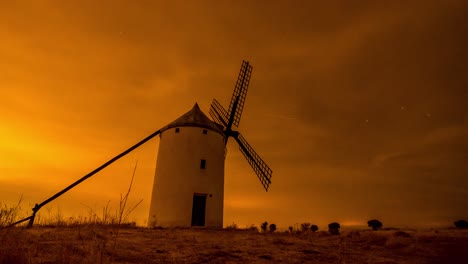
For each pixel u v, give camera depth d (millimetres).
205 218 19922
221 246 9922
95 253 6574
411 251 9500
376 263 8109
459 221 18328
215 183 21109
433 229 17484
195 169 20672
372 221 19781
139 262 6828
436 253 9133
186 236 12250
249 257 8352
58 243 7305
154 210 20094
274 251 9422
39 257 5863
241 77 28234
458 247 9422
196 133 21672
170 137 21750
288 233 15898
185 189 20000
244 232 15961
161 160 21453
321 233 15258
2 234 5984
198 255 8117
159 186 20594
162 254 7965
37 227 11156
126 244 8812
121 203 6422
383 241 11555
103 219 6582
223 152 22875
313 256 8914
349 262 8195
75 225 11094
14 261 5281
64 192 19266
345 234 14250
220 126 25391
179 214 19375
